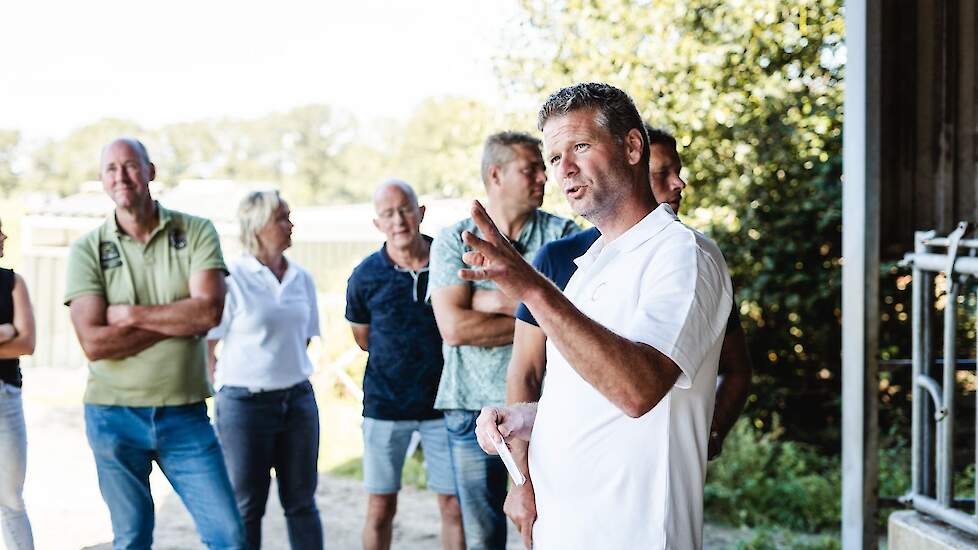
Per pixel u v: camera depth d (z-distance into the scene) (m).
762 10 7.38
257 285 4.55
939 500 3.24
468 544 3.86
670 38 7.55
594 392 2.04
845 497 3.87
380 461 4.40
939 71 3.83
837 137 7.81
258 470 4.52
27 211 15.75
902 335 8.02
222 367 4.57
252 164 68.81
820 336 8.16
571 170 2.07
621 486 2.00
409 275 4.34
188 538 5.91
